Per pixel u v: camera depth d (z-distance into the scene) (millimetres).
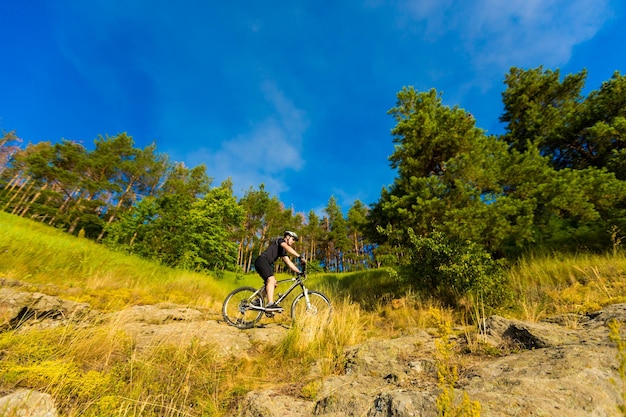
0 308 3439
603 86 10906
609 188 7691
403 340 3459
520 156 8984
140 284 7793
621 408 1156
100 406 2059
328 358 3346
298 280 5230
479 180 8289
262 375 3156
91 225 30078
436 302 6320
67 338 3178
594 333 2607
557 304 4621
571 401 1465
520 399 1532
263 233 39969
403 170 9516
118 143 34875
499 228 7258
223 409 2416
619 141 10062
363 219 10898
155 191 36688
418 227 7973
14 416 1736
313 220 45594
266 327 4875
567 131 11492
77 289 5566
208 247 16531
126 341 3424
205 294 8797
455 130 8773
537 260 7781
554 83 13727
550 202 8000
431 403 1699
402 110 10484
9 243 6945
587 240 8508
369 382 2533
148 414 2141
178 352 3232
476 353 2824
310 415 2109
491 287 5297
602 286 4684
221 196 19391
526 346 2740
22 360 2562
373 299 8648
